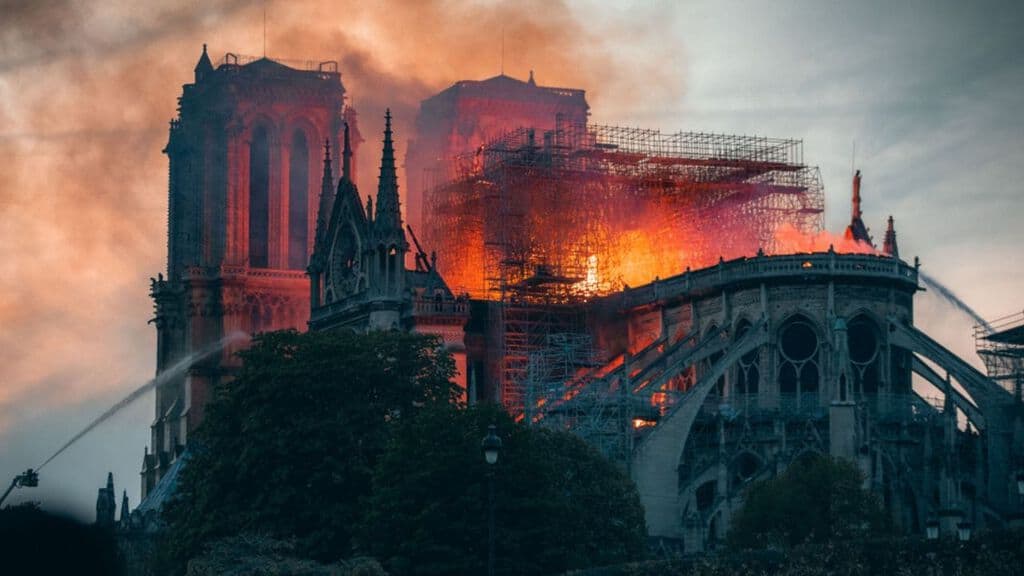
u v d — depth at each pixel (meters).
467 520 146.50
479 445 149.62
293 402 170.62
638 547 168.38
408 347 180.88
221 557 149.62
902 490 197.38
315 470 166.50
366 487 166.00
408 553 145.88
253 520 163.25
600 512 167.88
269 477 166.88
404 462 152.88
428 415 156.00
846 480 174.00
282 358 174.12
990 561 129.25
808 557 132.75
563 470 168.12
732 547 170.12
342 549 161.12
